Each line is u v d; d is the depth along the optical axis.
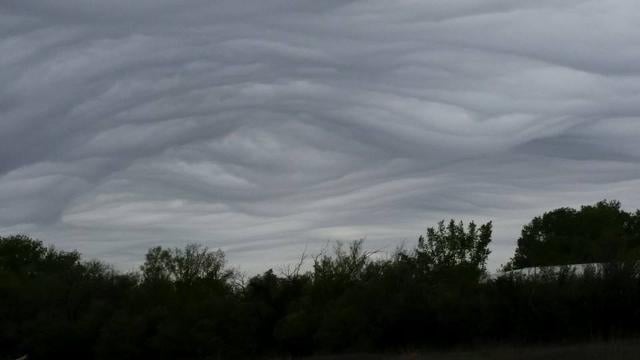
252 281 51.09
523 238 85.56
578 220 82.81
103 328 52.69
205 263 59.19
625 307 40.59
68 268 67.81
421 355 38.41
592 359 32.69
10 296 58.72
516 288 41.91
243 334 48.84
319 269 50.28
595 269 42.25
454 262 49.88
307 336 46.69
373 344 43.53
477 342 41.50
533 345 39.66
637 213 84.94
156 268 59.31
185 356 49.78
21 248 80.88
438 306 42.69
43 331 54.78
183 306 53.19
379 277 46.56
